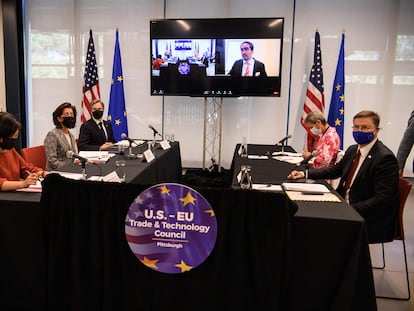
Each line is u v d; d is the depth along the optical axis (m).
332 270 1.59
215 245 1.45
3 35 5.37
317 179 2.61
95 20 5.44
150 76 5.08
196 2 5.25
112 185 1.47
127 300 1.55
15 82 5.49
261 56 4.77
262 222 1.42
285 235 1.43
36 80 5.64
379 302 2.26
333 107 5.02
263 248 1.43
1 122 2.09
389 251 3.06
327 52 5.15
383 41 5.03
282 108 5.34
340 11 5.04
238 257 1.44
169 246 1.48
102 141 3.92
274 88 4.82
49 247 1.56
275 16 5.16
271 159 3.29
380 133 5.21
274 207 1.40
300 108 5.30
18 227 1.75
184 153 5.62
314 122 3.31
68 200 1.51
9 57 5.42
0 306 1.82
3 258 1.78
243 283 1.47
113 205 1.49
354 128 2.39
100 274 1.53
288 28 5.15
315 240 1.58
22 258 1.77
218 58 4.84
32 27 5.52
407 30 4.95
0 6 5.30
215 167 5.20
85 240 1.52
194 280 1.50
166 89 5.01
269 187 2.13
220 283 1.49
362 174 2.29
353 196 2.33
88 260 1.53
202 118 5.50
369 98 5.17
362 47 5.08
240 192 1.41
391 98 5.12
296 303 1.63
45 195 1.53
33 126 5.75
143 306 1.55
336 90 4.97
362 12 5.01
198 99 5.46
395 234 2.25
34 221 1.73
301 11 5.11
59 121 3.12
